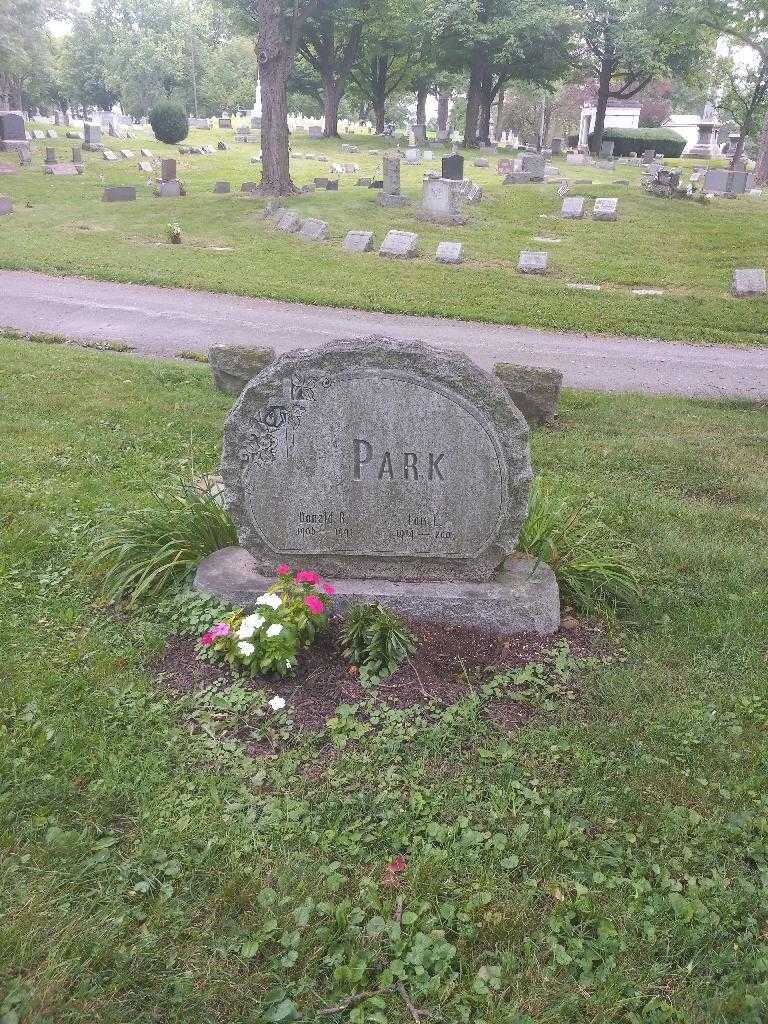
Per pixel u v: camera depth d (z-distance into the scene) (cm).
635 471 937
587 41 5062
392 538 575
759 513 816
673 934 342
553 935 341
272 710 480
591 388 1427
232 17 4703
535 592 571
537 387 1103
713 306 2081
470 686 507
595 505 791
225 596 570
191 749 447
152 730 457
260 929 339
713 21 3681
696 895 361
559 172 4238
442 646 543
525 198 3244
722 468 942
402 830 393
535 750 453
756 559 692
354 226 2806
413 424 548
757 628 585
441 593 565
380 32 4912
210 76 8256
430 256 2483
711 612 606
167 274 2166
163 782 420
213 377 1181
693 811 410
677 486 895
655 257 2552
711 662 542
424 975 322
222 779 425
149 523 645
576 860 380
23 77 6862
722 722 481
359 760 441
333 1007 310
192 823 392
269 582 578
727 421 1205
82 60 8631
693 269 2433
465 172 4119
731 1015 313
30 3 6056
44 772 415
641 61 4806
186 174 4028
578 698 503
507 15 4738
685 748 456
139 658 525
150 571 604
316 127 5844
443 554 576
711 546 714
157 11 9094
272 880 365
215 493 699
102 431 971
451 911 348
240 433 557
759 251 2600
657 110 7575
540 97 7531
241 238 2673
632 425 1138
